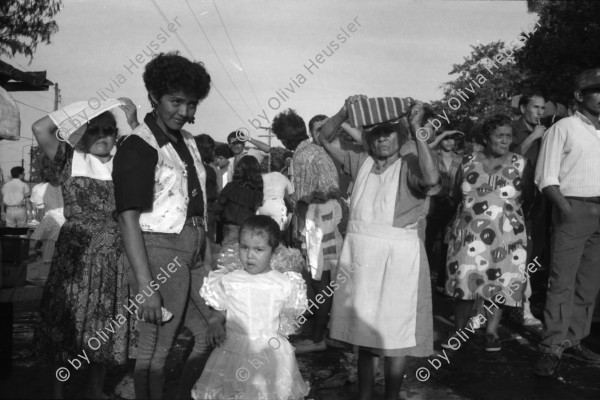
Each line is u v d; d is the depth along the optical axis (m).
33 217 12.29
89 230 3.56
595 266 4.68
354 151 3.90
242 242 3.35
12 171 12.45
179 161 3.20
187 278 3.20
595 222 4.55
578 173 4.55
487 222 4.93
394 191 3.54
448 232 5.40
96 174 3.59
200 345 3.44
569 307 4.51
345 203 5.25
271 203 6.45
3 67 5.10
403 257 3.49
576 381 4.40
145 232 3.09
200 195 3.31
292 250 3.54
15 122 3.56
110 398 3.68
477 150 5.35
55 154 3.55
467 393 4.12
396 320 3.47
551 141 4.64
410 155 3.60
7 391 3.63
